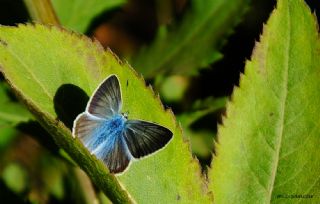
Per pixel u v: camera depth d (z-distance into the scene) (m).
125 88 0.31
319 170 0.31
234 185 0.31
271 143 0.31
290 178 0.31
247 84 0.31
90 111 0.30
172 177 0.30
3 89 0.38
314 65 0.31
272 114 0.31
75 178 0.40
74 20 0.40
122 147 0.31
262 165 0.31
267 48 0.31
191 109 0.41
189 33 0.42
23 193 0.43
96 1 0.40
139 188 0.30
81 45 0.30
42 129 0.37
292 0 0.31
